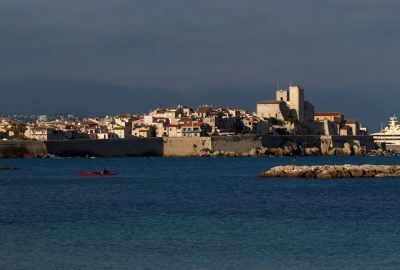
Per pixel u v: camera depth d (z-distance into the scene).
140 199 154.25
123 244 91.25
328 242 92.88
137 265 80.06
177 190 180.50
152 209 132.25
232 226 107.06
